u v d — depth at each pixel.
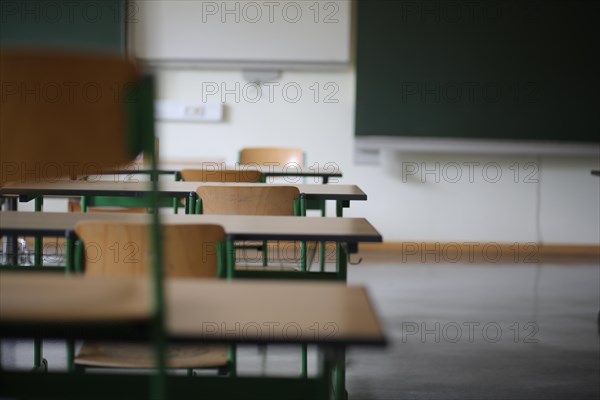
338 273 3.12
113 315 1.30
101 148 1.30
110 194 3.59
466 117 7.39
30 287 1.53
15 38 7.17
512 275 6.33
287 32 7.35
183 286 1.65
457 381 3.55
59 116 1.29
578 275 6.42
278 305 1.50
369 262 6.79
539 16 7.31
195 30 7.32
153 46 7.32
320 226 2.66
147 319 1.30
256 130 7.51
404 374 3.65
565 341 4.31
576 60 7.35
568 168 7.64
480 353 4.03
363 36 7.33
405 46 7.33
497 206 7.64
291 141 7.54
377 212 7.62
